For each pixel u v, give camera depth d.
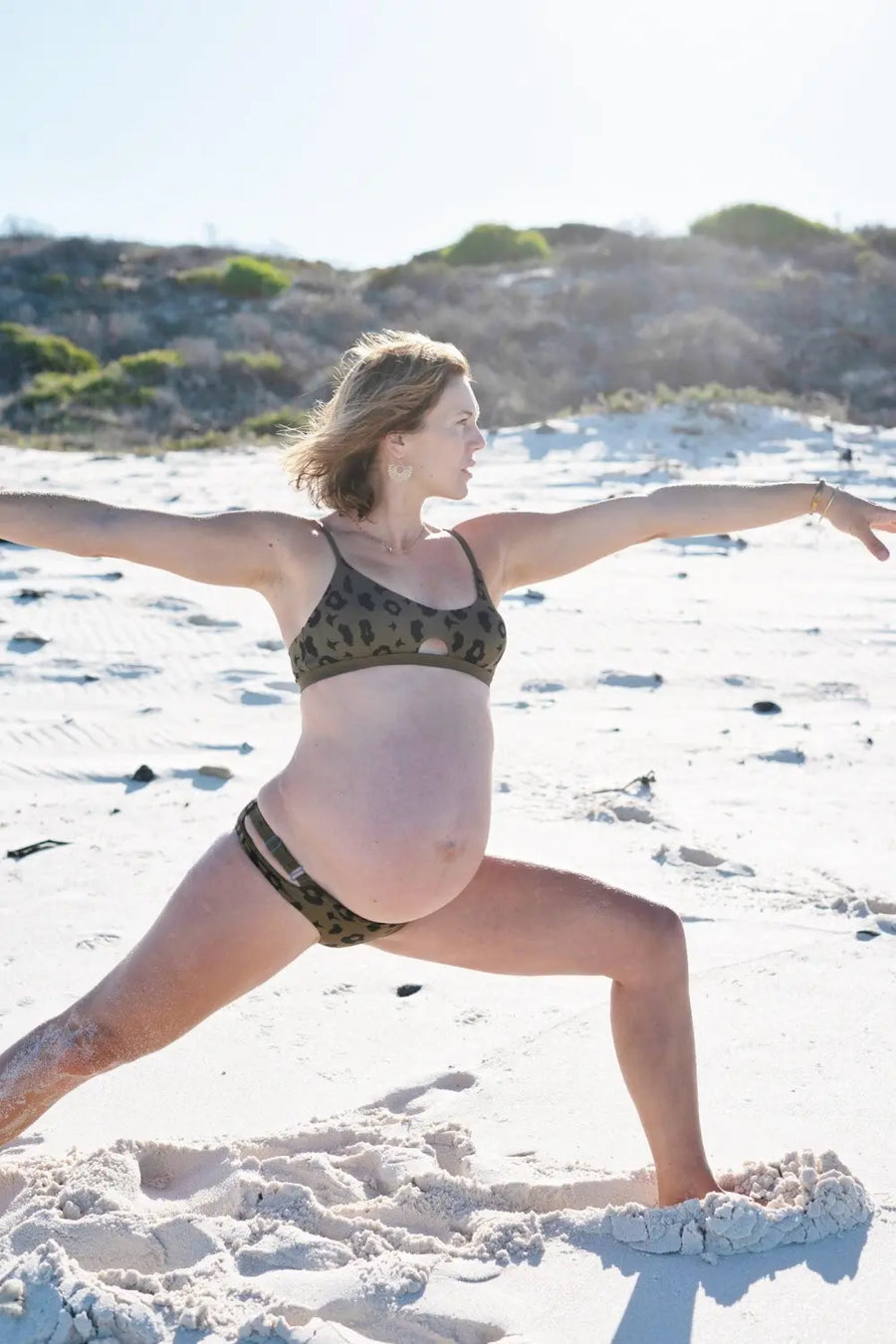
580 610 11.68
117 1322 3.01
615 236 47.75
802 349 37.84
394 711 3.40
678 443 22.34
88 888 5.85
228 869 3.43
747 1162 3.68
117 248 50.12
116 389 34.28
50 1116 4.14
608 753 7.89
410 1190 3.58
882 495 17.64
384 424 3.46
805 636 10.86
